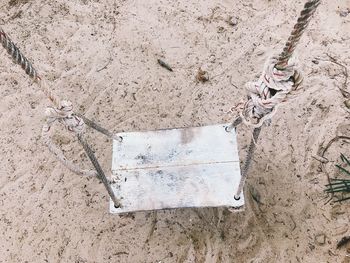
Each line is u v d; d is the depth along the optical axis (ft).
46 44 4.39
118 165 3.43
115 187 3.35
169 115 3.98
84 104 4.08
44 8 4.58
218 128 3.50
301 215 3.48
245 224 3.46
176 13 4.44
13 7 4.60
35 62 4.30
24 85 4.18
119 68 4.22
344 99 3.90
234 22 4.35
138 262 3.41
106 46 4.34
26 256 3.50
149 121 3.96
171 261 3.40
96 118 4.00
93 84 4.16
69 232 3.55
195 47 4.26
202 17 4.40
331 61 4.09
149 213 3.57
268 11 4.40
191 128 3.53
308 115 3.85
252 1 4.46
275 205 3.52
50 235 3.55
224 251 3.39
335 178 3.59
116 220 3.56
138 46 4.32
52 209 3.65
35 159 3.86
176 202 3.26
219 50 4.23
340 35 4.23
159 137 3.51
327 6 4.38
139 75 4.17
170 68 4.17
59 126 3.97
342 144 3.72
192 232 3.48
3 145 3.95
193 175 3.34
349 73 4.03
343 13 4.34
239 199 3.23
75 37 4.40
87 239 3.51
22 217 3.64
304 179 3.61
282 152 3.72
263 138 3.78
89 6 4.55
